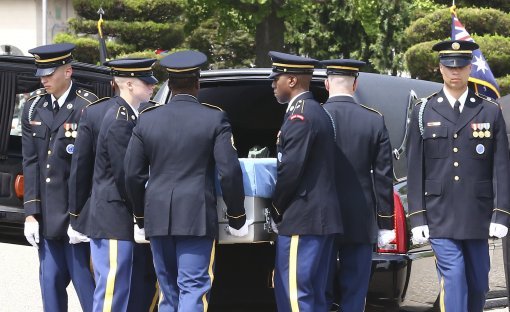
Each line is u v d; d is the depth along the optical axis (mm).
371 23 65562
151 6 51688
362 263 14508
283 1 59125
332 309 15172
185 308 13438
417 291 14977
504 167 14570
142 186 13867
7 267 24906
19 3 73438
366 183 14508
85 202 14977
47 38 73625
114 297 14406
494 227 14531
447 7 47219
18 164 17578
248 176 14031
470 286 15070
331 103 14625
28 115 15805
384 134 14516
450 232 14539
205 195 13578
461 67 14508
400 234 14719
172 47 53500
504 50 42938
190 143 13586
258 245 16031
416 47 43500
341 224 14070
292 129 13648
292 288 13906
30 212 15633
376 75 17031
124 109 14477
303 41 75812
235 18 65000
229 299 16203
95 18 52375
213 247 13766
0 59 17562
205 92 18719
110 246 14422
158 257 13883
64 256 15875
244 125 19703
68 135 15477
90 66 17328
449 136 14656
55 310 15906
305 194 13797
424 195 14828
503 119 14719
